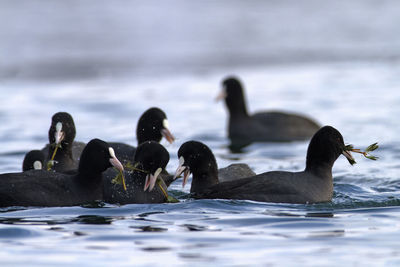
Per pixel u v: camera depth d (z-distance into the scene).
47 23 40.41
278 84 28.42
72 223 9.78
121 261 7.95
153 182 11.53
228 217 10.16
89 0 47.97
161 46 36.38
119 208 10.89
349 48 36.41
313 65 32.59
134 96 25.84
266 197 11.26
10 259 8.03
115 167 11.37
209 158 12.26
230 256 8.12
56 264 7.85
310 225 9.65
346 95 25.50
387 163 15.70
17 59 33.28
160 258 8.05
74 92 26.61
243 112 20.47
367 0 50.28
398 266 7.74
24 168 13.26
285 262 7.90
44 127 20.44
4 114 22.45
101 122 21.20
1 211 10.60
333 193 12.36
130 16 43.28
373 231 9.27
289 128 20.28
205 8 46.78
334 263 7.86
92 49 35.31
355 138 18.59
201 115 22.81
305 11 46.34
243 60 33.81
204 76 30.28
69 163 13.42
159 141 14.90
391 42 37.56
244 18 43.84
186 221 9.91
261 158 17.08
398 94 25.22
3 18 41.06
